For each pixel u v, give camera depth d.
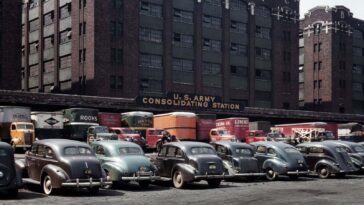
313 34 87.94
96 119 40.62
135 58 62.16
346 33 87.94
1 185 14.34
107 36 59.75
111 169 17.38
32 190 17.03
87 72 59.56
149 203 14.24
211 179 18.61
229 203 14.36
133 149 18.31
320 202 14.64
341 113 83.69
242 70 74.31
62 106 49.59
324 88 85.50
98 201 14.53
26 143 34.12
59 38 66.44
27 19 73.94
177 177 18.64
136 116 42.94
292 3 81.56
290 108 79.25
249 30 75.50
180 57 67.31
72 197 15.37
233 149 21.14
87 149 16.39
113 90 59.84
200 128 44.84
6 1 51.91
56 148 15.90
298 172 22.02
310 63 88.19
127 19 61.78
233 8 74.25
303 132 53.75
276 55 78.25
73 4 63.16
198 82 68.50
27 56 73.62
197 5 69.50
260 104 75.81
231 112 60.31
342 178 23.53
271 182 21.28
